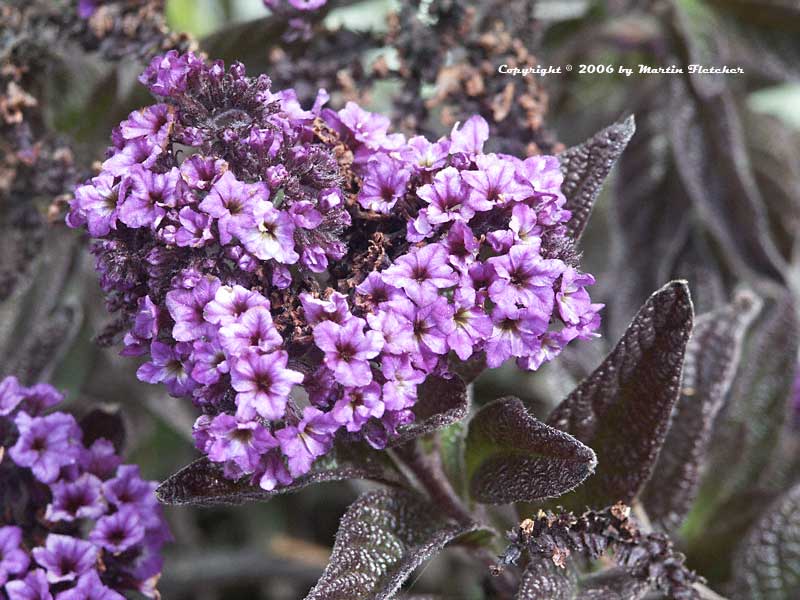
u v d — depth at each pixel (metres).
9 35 0.43
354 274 0.37
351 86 0.42
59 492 0.39
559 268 0.36
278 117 0.37
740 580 0.42
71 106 0.46
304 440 0.36
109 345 0.38
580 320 0.37
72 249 0.46
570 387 0.44
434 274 0.36
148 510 0.40
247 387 0.35
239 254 0.36
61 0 0.43
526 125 0.42
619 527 0.38
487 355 0.36
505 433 0.38
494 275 0.36
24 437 0.39
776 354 0.44
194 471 0.37
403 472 0.39
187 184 0.36
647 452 0.39
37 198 0.44
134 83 0.44
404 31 0.43
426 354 0.36
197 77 0.37
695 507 0.44
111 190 0.37
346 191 0.37
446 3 0.42
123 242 0.37
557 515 0.38
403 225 0.37
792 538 0.41
